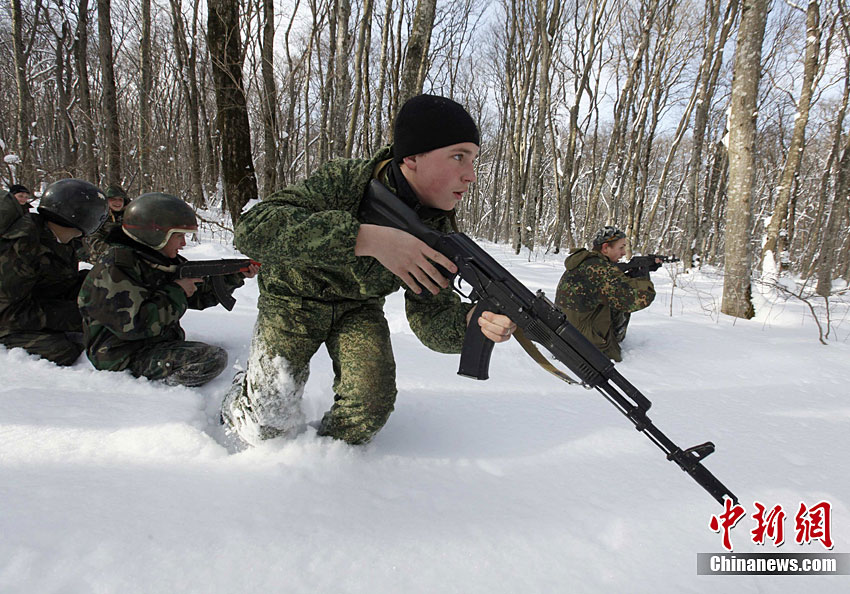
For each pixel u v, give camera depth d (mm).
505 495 1602
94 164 11641
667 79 16859
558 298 3639
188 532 1280
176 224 2510
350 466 1715
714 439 2160
